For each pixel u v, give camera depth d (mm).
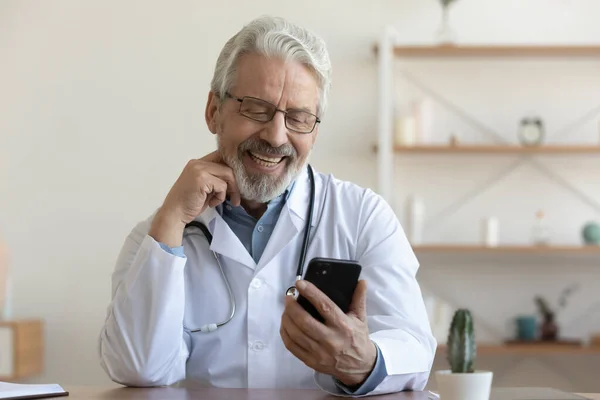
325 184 1770
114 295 1663
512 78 3451
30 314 3494
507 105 3447
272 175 1614
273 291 1635
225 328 1635
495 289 3422
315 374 1359
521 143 3320
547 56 3379
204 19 3486
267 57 1579
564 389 3389
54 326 3486
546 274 3418
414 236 3277
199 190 1541
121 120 3498
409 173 3449
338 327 1229
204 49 3484
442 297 3426
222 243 1653
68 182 3510
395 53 3342
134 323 1506
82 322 3484
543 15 3447
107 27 3518
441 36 3348
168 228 1534
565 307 3408
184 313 1648
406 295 1616
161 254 1510
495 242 3289
